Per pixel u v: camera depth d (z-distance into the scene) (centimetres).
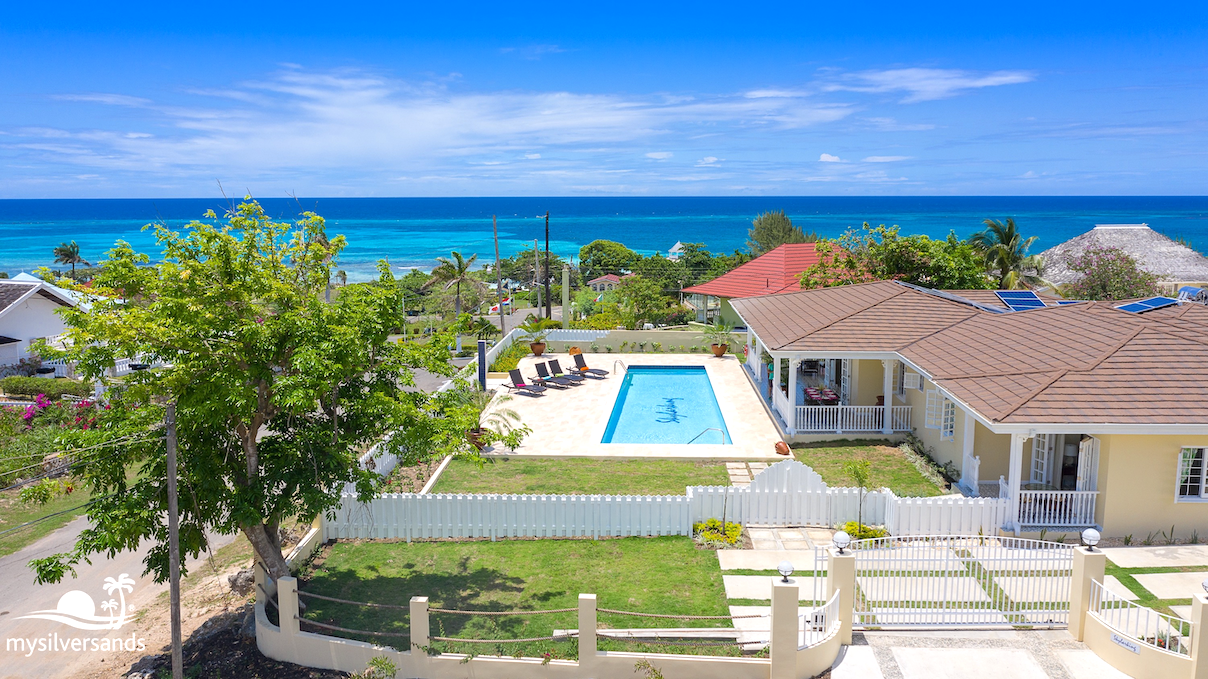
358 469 1273
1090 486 1547
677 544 1499
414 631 1094
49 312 3309
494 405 2594
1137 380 1557
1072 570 1136
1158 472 1486
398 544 1534
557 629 1177
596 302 6078
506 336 3731
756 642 1105
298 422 1277
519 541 1534
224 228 1198
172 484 1076
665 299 5278
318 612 1258
